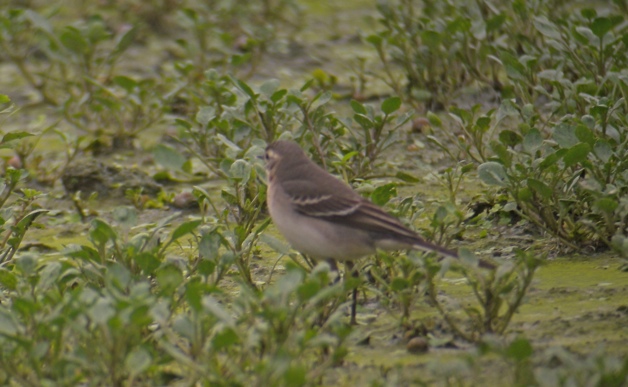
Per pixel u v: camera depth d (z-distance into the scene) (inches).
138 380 332.5
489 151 597.6
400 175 551.5
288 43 887.7
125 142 688.4
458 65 709.9
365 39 707.4
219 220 461.4
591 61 566.6
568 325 377.7
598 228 450.9
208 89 596.1
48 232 557.0
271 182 425.1
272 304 343.6
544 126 541.0
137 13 924.0
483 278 367.6
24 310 335.3
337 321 336.8
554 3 702.5
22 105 770.2
